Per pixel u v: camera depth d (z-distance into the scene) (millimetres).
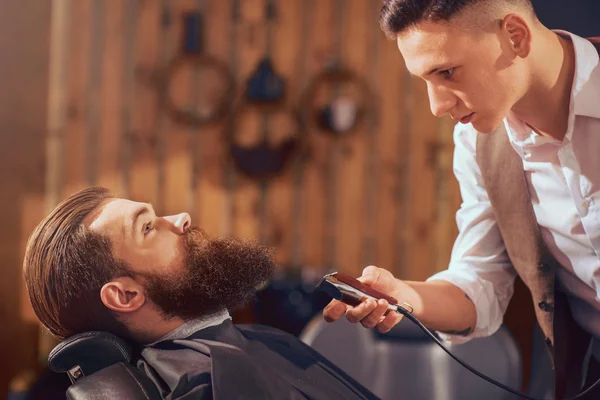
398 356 1907
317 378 1429
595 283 1541
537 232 1577
